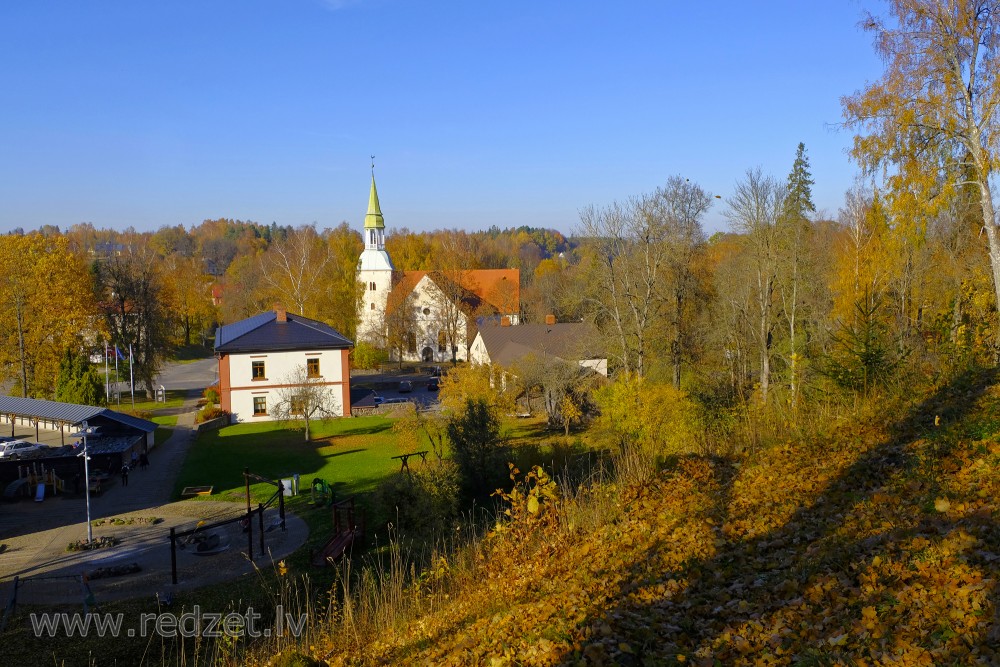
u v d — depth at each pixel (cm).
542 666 729
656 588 830
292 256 8375
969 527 718
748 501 1040
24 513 2773
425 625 1031
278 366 5016
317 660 1030
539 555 1093
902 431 1174
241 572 2066
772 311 3647
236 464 3669
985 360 1532
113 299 6000
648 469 1338
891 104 1816
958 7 1742
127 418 3822
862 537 790
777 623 657
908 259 2959
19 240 5262
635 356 3991
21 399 4184
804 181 4972
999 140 1733
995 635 529
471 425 2559
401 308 8019
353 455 3844
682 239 4050
